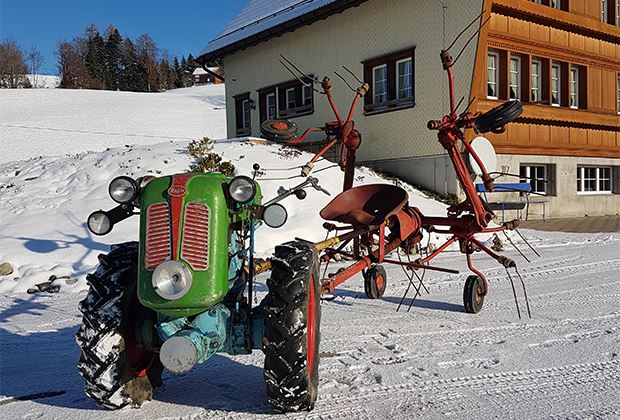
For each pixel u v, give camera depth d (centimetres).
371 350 459
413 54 1572
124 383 320
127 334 325
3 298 686
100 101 5769
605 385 379
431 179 1529
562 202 1709
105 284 324
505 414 332
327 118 1872
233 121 2356
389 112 1648
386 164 1659
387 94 1673
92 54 11275
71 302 662
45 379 402
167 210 308
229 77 2356
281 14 2009
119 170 1248
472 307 579
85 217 1004
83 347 314
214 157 1226
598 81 1822
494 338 492
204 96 6862
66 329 546
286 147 1495
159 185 319
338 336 500
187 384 386
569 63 1716
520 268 859
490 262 920
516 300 588
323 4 1755
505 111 505
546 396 360
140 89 11488
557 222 1552
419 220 575
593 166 1844
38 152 3059
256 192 345
